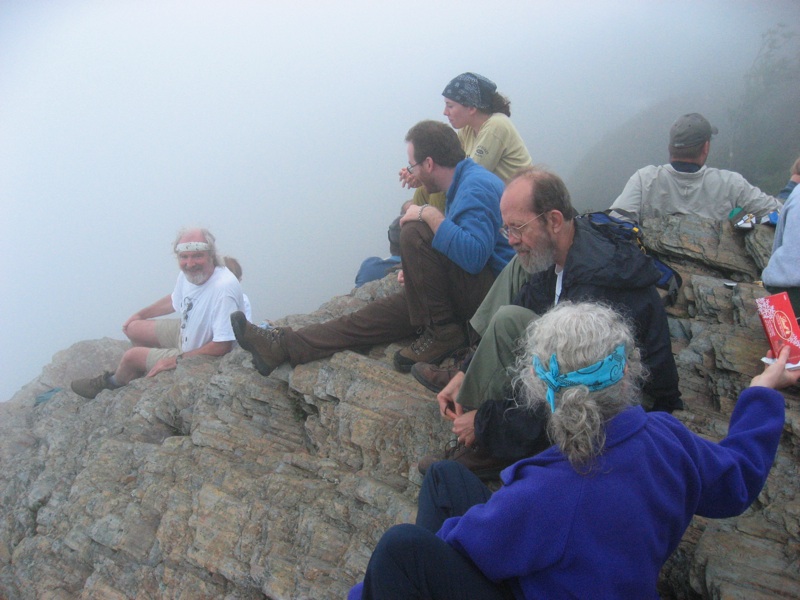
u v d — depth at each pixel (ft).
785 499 9.39
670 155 17.01
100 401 20.02
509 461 10.70
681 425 6.75
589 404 5.91
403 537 6.25
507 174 18.99
